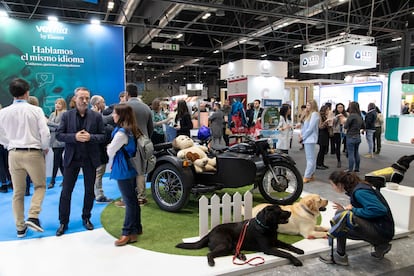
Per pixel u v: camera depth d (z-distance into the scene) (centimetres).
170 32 1603
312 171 553
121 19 1158
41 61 588
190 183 387
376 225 260
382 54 2023
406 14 1152
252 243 281
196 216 384
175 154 429
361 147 1038
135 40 1552
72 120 331
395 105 1073
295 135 1400
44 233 338
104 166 443
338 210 286
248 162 392
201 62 2431
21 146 321
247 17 1349
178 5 980
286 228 322
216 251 271
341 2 970
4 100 572
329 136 692
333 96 1691
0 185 541
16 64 573
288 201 419
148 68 2755
